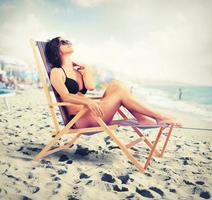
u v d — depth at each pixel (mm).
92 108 2312
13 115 4293
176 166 2457
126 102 2475
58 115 4430
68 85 2527
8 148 2693
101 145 2914
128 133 3486
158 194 1927
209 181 2180
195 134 4012
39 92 7895
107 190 1949
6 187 1918
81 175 2162
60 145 2879
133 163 2404
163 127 2340
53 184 1988
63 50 2598
